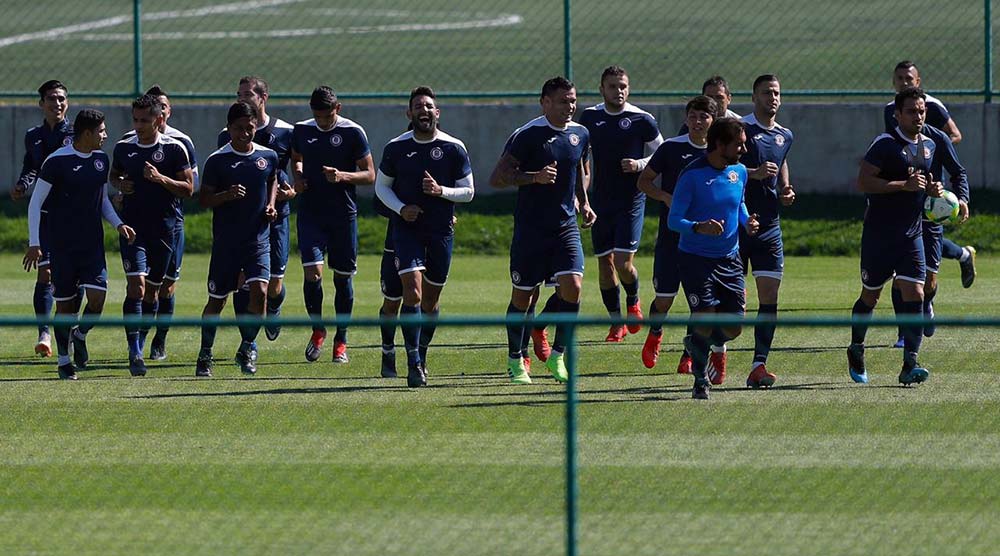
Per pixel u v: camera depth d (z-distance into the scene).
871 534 24.61
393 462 29.34
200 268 63.16
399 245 37.91
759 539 24.38
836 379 38.03
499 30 116.81
